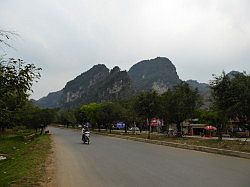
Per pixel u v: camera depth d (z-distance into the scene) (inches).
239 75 1034.7
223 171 577.0
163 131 2886.3
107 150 1100.5
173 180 488.4
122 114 3097.9
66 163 735.7
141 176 531.8
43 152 1024.9
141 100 2065.7
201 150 1047.0
